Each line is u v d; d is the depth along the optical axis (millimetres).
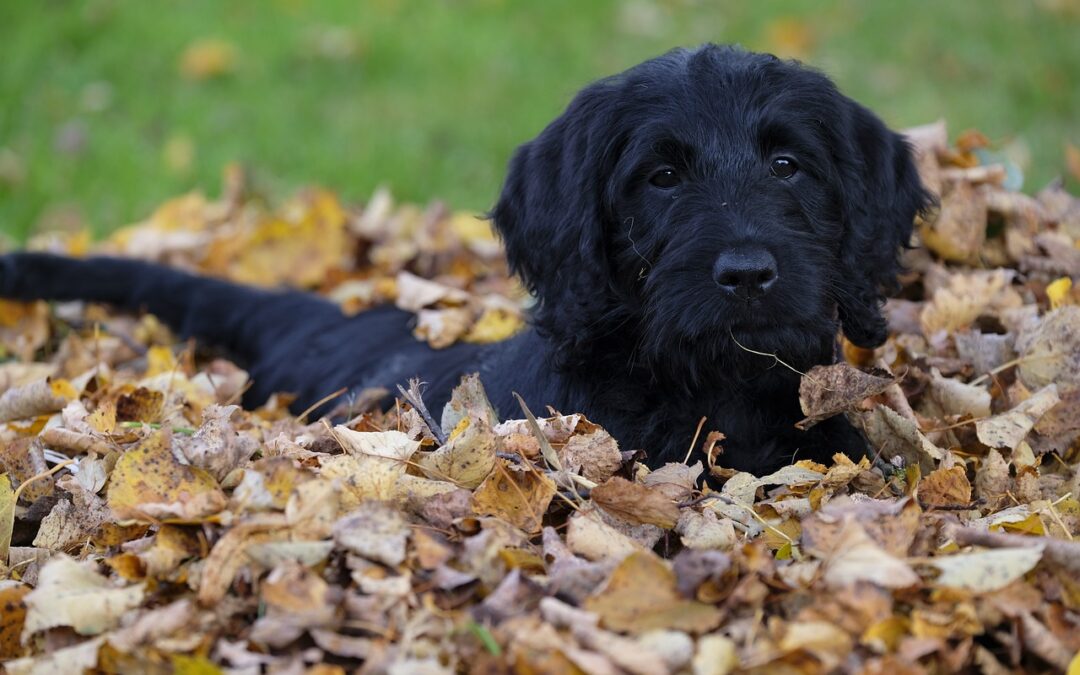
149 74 13008
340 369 6516
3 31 13422
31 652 3834
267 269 8148
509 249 5656
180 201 9641
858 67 12922
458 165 11406
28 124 12086
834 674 3385
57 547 4367
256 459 4449
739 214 4711
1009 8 14086
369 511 3828
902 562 3576
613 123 5066
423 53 13438
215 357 7301
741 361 4809
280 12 14203
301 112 12320
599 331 5102
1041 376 5250
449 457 4277
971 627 3570
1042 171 10695
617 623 3533
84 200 10828
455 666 3428
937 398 5262
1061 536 4312
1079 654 3498
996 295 5938
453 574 3691
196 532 3959
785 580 3680
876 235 5262
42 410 5504
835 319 5066
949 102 12117
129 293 7312
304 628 3533
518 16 14273
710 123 4918
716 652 3381
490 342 6246
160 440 4215
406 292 7027
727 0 14617
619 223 5031
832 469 4477
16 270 7125
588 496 4219
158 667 3498
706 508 4230
